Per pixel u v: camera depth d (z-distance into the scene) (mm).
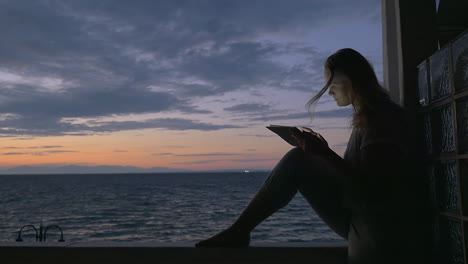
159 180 123625
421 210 1597
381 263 1162
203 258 1553
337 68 1307
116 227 28500
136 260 1589
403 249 1154
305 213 30672
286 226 23844
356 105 1284
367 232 1190
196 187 77750
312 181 1358
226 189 70312
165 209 38844
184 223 29469
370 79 1295
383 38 2137
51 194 64000
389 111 1212
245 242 1522
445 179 1431
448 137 1394
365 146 1152
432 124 1537
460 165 1282
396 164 1129
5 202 50344
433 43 1790
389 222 1151
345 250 1553
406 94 1757
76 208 41844
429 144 1574
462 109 1266
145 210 38344
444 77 1411
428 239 1563
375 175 1119
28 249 1627
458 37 1258
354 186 1158
